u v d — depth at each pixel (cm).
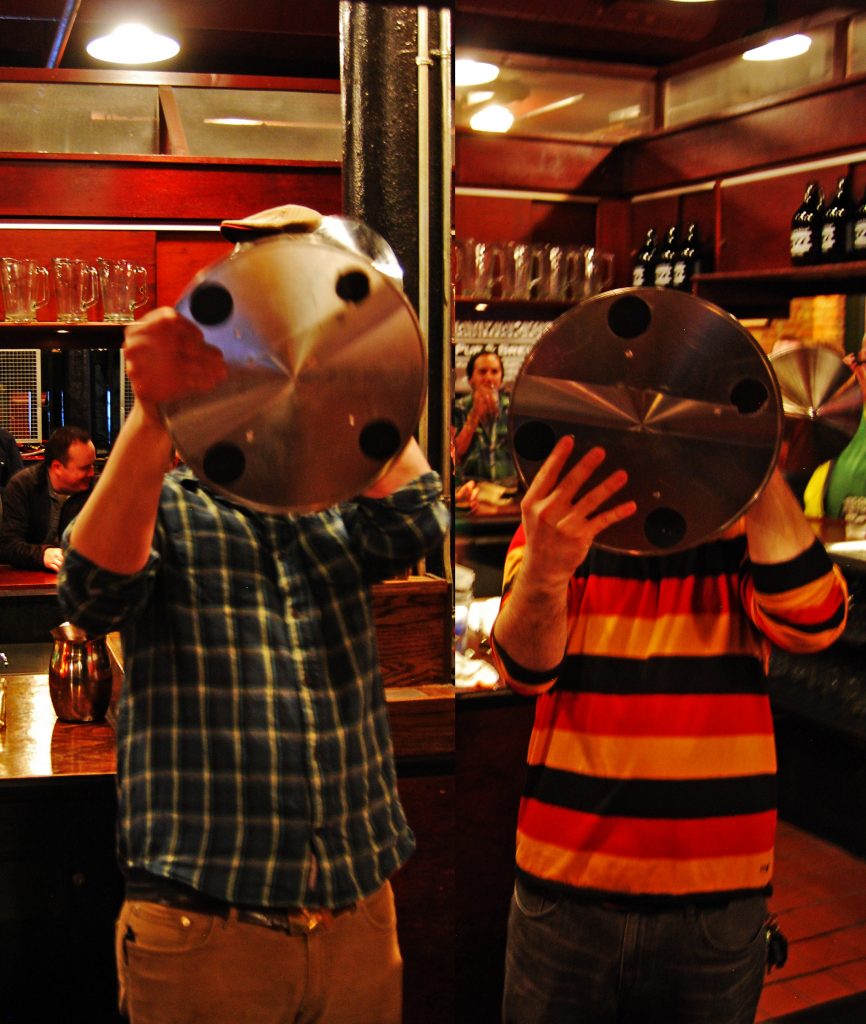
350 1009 139
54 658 229
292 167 352
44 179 342
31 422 383
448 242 203
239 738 134
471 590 226
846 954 216
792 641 142
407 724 201
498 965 218
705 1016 146
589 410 117
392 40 199
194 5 276
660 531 119
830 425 208
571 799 147
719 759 144
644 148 246
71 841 205
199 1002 132
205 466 109
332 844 136
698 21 225
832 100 227
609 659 148
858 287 221
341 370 108
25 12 278
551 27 226
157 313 105
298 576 141
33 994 207
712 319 113
